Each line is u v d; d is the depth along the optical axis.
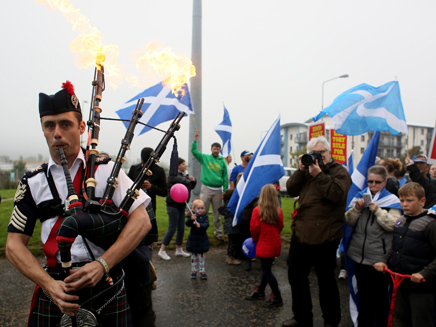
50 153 1.63
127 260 2.06
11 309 3.70
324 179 3.04
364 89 4.30
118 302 1.65
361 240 3.22
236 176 6.70
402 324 2.82
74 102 1.63
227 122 7.06
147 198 1.69
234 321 3.54
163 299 4.07
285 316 3.67
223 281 4.68
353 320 3.40
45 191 1.60
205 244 4.74
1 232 6.31
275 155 4.66
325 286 3.15
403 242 2.79
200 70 7.88
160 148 1.69
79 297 1.57
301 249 3.23
